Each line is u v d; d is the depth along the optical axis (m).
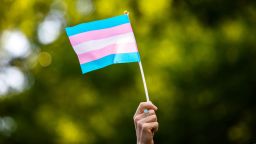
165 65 11.07
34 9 11.48
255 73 11.35
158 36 11.13
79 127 12.00
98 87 11.79
